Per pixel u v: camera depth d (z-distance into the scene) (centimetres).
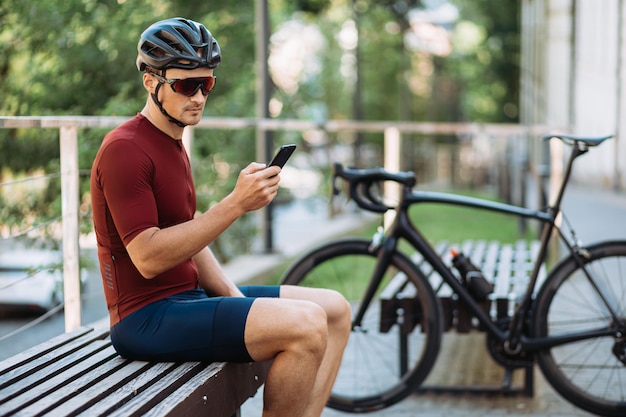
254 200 322
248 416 506
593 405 490
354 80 2128
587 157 2077
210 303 336
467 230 1494
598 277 496
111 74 958
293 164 1342
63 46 940
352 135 2081
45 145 921
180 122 334
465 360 644
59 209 780
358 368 598
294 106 1440
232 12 1196
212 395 325
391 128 829
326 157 1519
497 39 3153
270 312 330
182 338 333
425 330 499
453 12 3225
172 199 336
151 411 290
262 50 1034
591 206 1539
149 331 336
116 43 948
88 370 329
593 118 2020
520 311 496
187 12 1136
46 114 927
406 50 3319
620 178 1780
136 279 338
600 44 1938
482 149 2781
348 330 379
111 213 327
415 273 502
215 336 331
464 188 2859
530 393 545
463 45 3444
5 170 937
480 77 3284
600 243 495
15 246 905
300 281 512
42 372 324
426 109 4162
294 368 329
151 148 332
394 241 505
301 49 1708
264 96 1038
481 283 498
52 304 917
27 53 955
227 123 736
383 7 2695
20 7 920
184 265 349
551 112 2025
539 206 941
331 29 3120
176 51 324
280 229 1343
